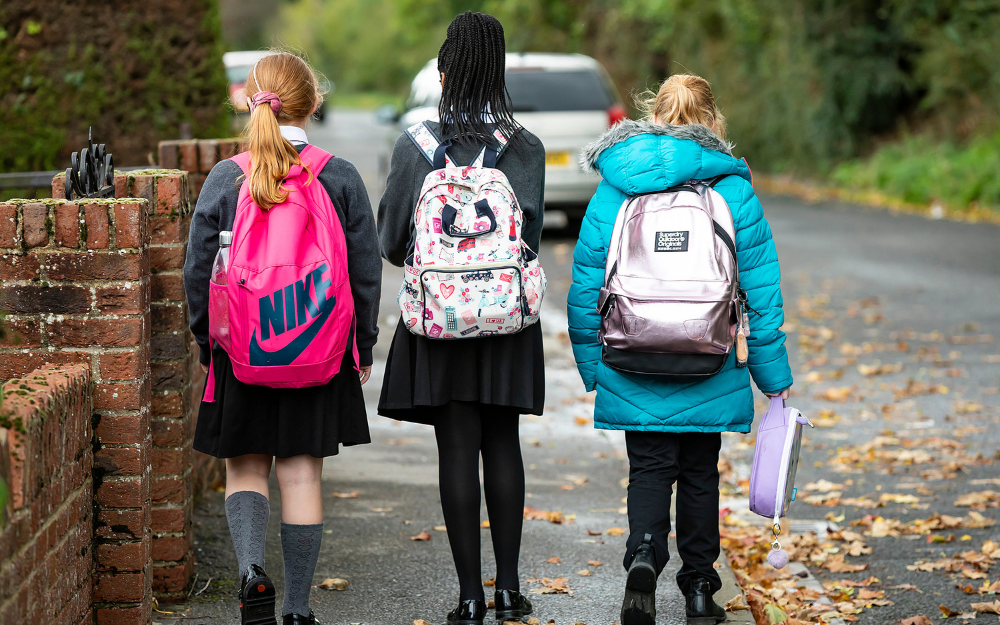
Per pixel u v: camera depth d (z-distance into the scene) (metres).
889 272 20.59
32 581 4.39
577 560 7.50
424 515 8.37
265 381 5.33
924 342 15.08
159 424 6.51
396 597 6.79
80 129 13.76
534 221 6.11
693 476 6.25
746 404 6.07
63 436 4.85
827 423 11.49
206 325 5.66
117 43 13.80
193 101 14.16
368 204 5.77
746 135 47.31
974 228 26.56
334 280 5.36
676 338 5.66
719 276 5.73
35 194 12.03
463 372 5.93
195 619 6.32
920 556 7.90
